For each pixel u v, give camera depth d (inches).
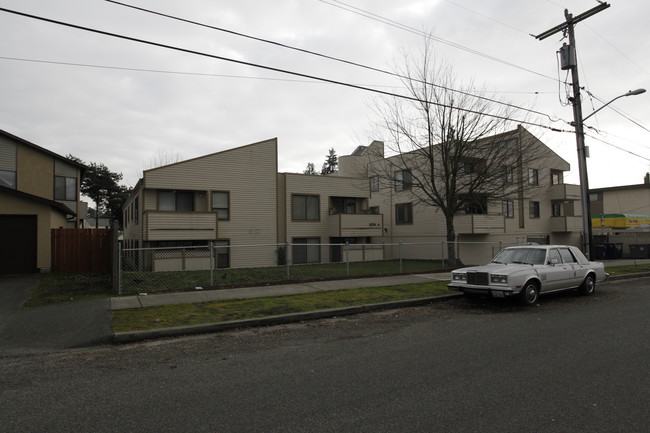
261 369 213.2
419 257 1143.0
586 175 667.4
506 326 310.5
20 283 510.6
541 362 216.5
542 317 343.6
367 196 1136.2
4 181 844.0
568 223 1192.2
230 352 249.1
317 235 1055.6
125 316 329.4
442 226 1083.9
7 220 617.0
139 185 899.4
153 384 192.1
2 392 183.0
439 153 822.5
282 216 1010.1
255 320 324.8
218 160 914.1
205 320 319.6
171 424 147.7
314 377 198.5
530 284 401.4
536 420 147.7
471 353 236.2
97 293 434.6
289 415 154.2
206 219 857.5
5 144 847.7
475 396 170.6
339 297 426.0
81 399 173.6
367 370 207.9
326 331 305.7
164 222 818.2
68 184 986.7
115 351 255.6
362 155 1304.1
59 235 652.1
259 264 951.0
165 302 387.2
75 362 231.5
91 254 664.4
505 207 1108.5
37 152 886.4
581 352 234.2
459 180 856.3
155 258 805.9
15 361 234.5
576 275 451.5
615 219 1170.6
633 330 289.3
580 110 674.2
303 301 401.4
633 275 694.5
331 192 1082.7
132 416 155.3
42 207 637.3
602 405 160.2
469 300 442.3
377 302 401.4
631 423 144.9
